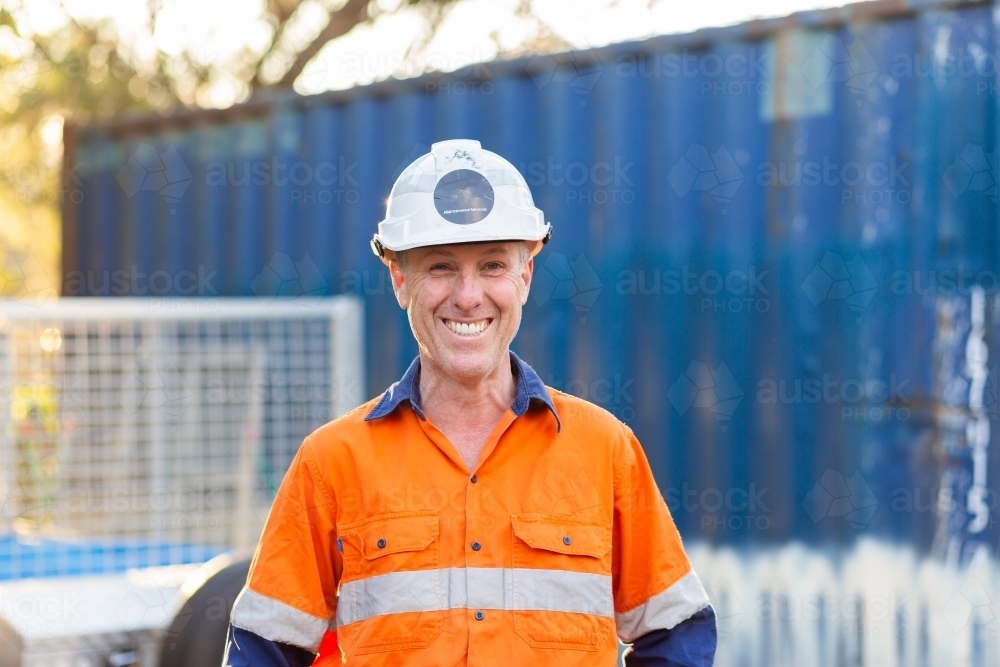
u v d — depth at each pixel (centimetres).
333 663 206
